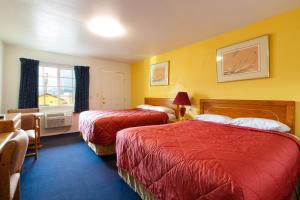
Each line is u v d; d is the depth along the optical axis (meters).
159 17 2.37
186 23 2.56
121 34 3.01
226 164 1.12
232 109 2.81
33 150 3.30
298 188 1.72
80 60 4.76
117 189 2.02
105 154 3.03
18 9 2.16
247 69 2.62
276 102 2.30
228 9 2.15
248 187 0.94
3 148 1.04
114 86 5.41
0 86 3.48
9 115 2.12
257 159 1.21
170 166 1.32
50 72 4.38
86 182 2.16
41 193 1.91
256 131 2.06
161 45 3.65
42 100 4.28
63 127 4.58
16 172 1.28
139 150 1.72
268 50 2.39
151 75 4.74
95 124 2.87
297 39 2.15
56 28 2.76
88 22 2.54
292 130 2.14
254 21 2.50
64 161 2.81
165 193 1.36
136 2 2.00
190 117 3.58
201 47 3.36
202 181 1.07
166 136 1.85
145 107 4.52
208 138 1.78
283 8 2.13
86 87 4.77
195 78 3.48
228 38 2.89
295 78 2.17
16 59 3.85
